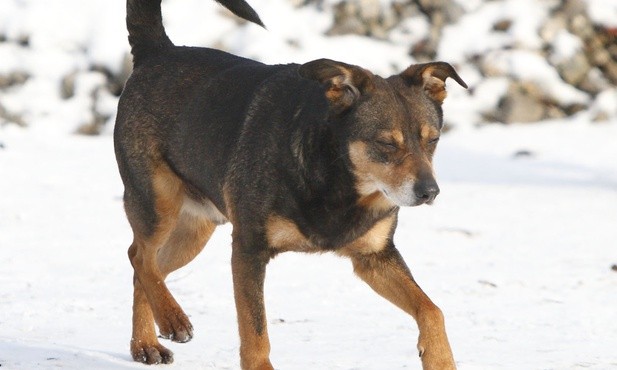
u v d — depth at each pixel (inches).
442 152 859.4
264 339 322.7
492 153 854.5
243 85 351.3
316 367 346.0
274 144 324.2
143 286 364.8
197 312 423.2
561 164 813.9
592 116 959.0
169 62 378.6
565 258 539.2
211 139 349.7
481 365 352.8
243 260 327.3
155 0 387.2
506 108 960.3
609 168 800.3
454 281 486.9
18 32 1000.9
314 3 1035.9
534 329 410.3
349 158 320.2
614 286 486.0
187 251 395.9
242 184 329.4
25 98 952.3
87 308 418.3
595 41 1008.2
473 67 996.6
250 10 385.7
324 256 529.7
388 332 399.2
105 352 356.8
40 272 474.9
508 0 1039.0
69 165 764.6
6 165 746.2
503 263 526.6
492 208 663.1
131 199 378.9
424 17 1037.8
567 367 354.0
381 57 995.3
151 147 372.5
